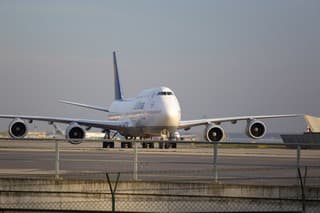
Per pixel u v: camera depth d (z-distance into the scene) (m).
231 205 102.44
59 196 102.94
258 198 102.12
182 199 102.75
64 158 165.25
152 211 102.62
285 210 101.44
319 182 118.38
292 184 112.06
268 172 131.88
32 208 102.62
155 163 141.88
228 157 179.38
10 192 102.69
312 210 100.69
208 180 110.62
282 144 108.50
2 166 139.75
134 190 102.69
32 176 112.50
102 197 102.38
